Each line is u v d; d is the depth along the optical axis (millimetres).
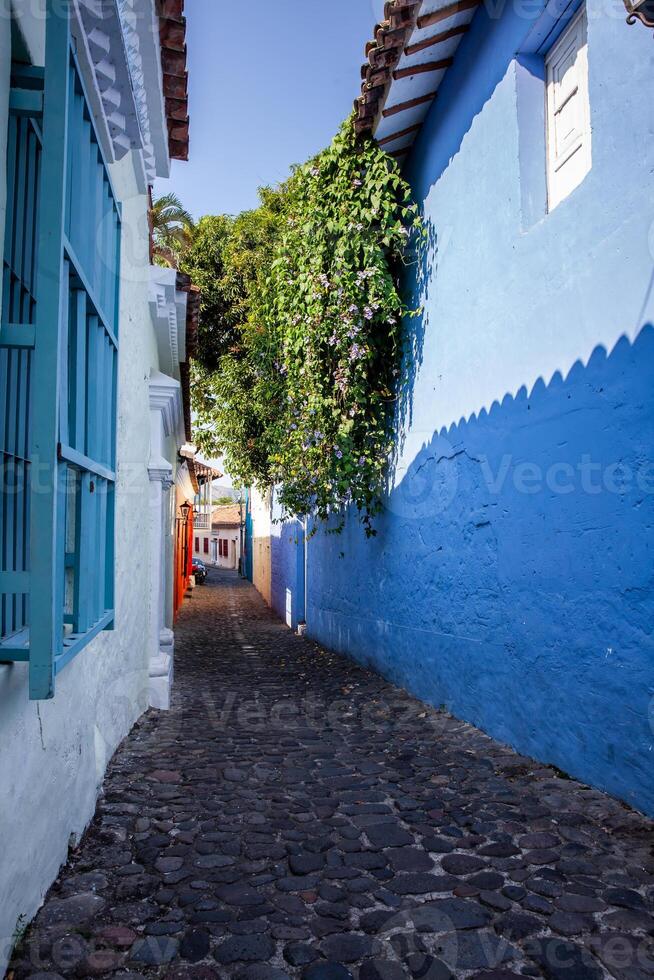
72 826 3291
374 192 7082
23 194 2398
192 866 3178
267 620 16672
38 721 2637
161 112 4789
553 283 4410
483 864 3174
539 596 4586
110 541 3355
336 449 7785
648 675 3531
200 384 16016
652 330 3496
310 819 3771
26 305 2412
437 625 6434
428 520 6684
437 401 6484
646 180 3525
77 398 2572
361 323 7262
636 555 3619
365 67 6238
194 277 15141
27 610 2500
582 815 3648
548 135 4902
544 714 4531
